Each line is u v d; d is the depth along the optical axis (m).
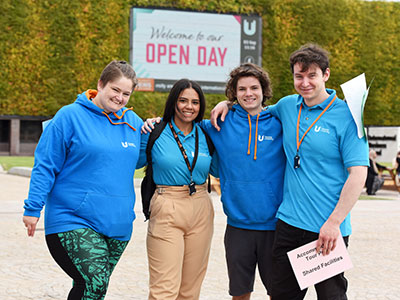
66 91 27.02
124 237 3.61
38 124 33.34
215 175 4.22
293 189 3.60
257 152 3.90
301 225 3.54
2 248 6.99
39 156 3.40
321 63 3.49
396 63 30.47
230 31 29.06
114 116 3.57
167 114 3.89
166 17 28.16
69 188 3.43
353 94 3.41
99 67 27.12
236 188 3.94
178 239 3.82
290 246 3.63
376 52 30.20
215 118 3.96
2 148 32.94
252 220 3.93
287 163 3.70
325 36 29.56
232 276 4.07
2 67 26.56
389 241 8.07
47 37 26.77
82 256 3.31
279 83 29.34
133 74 3.52
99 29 27.03
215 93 29.12
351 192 3.36
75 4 26.72
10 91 26.72
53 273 5.84
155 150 3.85
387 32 30.33
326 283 3.55
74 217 3.41
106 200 3.45
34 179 3.36
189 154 3.87
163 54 28.25
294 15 29.33
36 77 26.88
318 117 3.54
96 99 3.57
